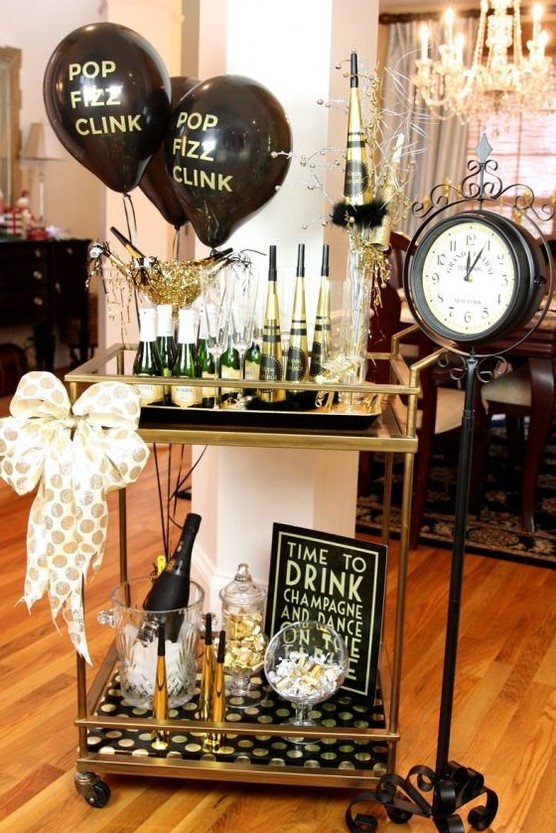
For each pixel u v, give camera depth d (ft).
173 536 11.78
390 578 10.66
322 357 6.48
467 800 6.26
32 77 21.83
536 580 10.75
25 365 20.70
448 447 15.43
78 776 6.48
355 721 6.82
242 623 7.25
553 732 7.55
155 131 6.42
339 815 6.49
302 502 8.52
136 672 6.88
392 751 6.43
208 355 6.42
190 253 17.21
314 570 7.28
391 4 24.40
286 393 6.33
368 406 6.39
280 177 6.47
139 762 6.44
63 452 6.03
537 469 12.12
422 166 24.62
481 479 12.95
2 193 21.53
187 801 6.57
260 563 8.83
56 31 22.04
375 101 6.31
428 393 11.23
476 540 11.96
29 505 13.03
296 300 6.37
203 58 8.79
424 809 6.15
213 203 6.35
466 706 7.91
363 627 7.04
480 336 5.69
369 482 13.61
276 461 8.54
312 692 6.58
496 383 12.58
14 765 6.91
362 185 6.23
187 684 7.02
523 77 17.35
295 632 6.82
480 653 8.89
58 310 21.31
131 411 5.96
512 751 7.26
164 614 6.77
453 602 6.08
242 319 6.45
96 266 6.86
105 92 6.15
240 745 6.69
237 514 8.84
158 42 16.02
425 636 9.22
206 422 6.24
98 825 6.28
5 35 21.11
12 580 10.36
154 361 6.43
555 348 11.49
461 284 5.72
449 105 18.20
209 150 6.14
